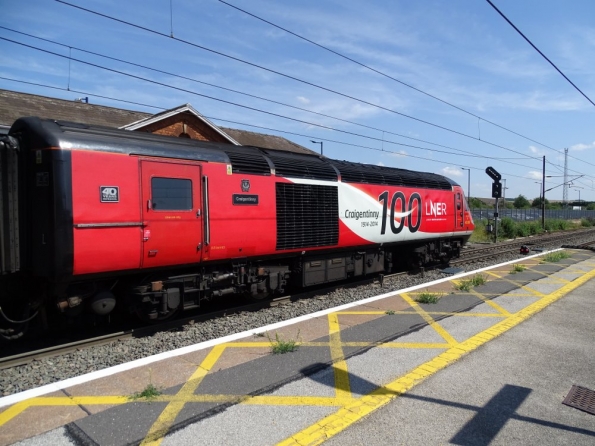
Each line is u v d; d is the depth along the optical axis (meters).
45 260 5.44
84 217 5.56
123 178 5.98
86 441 3.27
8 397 4.01
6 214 5.42
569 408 3.95
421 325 6.39
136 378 4.43
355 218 10.37
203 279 7.37
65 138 5.50
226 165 7.42
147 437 3.33
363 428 3.53
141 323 7.54
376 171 11.59
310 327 6.28
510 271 11.85
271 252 8.32
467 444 3.33
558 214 65.56
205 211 7.05
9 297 5.93
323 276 9.90
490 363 4.97
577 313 7.24
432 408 3.89
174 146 6.78
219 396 4.02
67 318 6.32
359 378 4.46
